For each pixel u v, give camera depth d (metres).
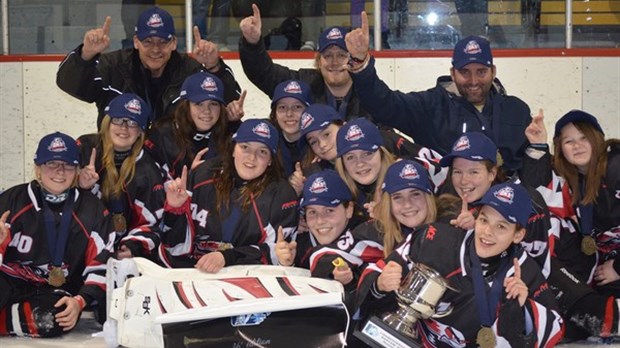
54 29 8.12
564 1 7.83
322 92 6.06
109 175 5.35
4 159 8.15
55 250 5.12
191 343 4.30
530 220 4.75
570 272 5.06
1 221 4.80
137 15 8.02
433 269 4.24
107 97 6.14
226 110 5.69
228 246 5.10
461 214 4.32
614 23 7.85
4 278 5.12
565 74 7.86
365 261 4.77
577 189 5.12
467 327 4.25
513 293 4.10
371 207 4.79
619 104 7.86
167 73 6.19
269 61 6.20
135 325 4.40
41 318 4.93
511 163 5.65
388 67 7.97
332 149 5.30
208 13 8.03
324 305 4.29
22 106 8.13
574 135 5.04
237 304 4.29
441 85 5.79
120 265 4.70
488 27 7.94
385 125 5.85
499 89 5.81
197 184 5.27
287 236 5.17
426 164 5.26
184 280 4.55
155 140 5.68
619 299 4.91
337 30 5.88
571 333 4.98
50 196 5.12
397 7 7.95
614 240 5.18
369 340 4.22
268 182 5.20
